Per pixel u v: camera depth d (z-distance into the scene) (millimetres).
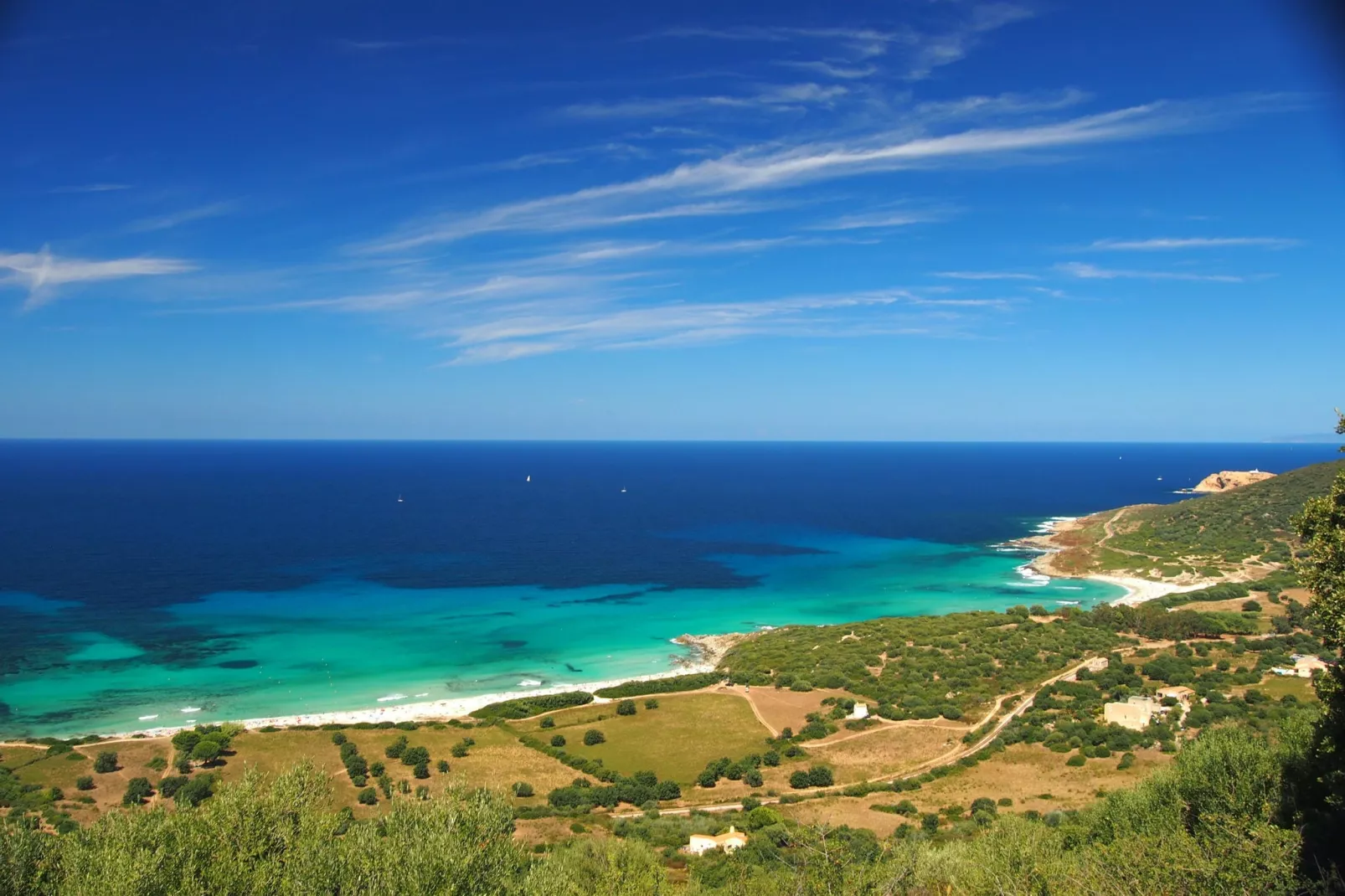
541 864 18953
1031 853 20375
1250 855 16172
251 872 15695
